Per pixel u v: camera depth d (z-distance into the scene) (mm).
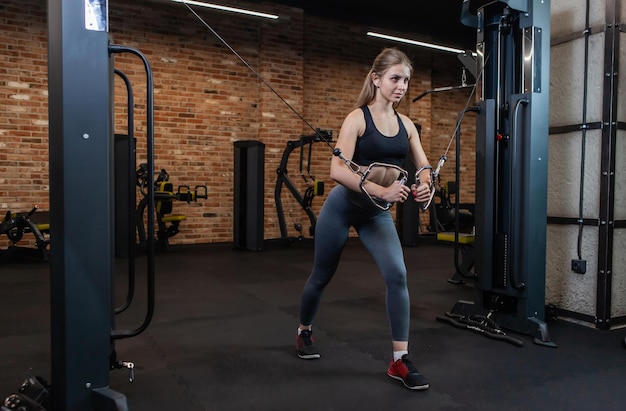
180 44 6242
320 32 7020
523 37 2531
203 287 3760
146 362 2162
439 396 1812
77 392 1479
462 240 3613
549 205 3000
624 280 2773
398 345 1919
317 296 2125
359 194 1854
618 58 2691
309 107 6996
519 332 2572
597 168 2750
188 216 6406
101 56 1460
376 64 1869
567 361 2195
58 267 1456
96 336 1497
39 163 5609
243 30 6578
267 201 6711
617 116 2697
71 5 1414
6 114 5434
